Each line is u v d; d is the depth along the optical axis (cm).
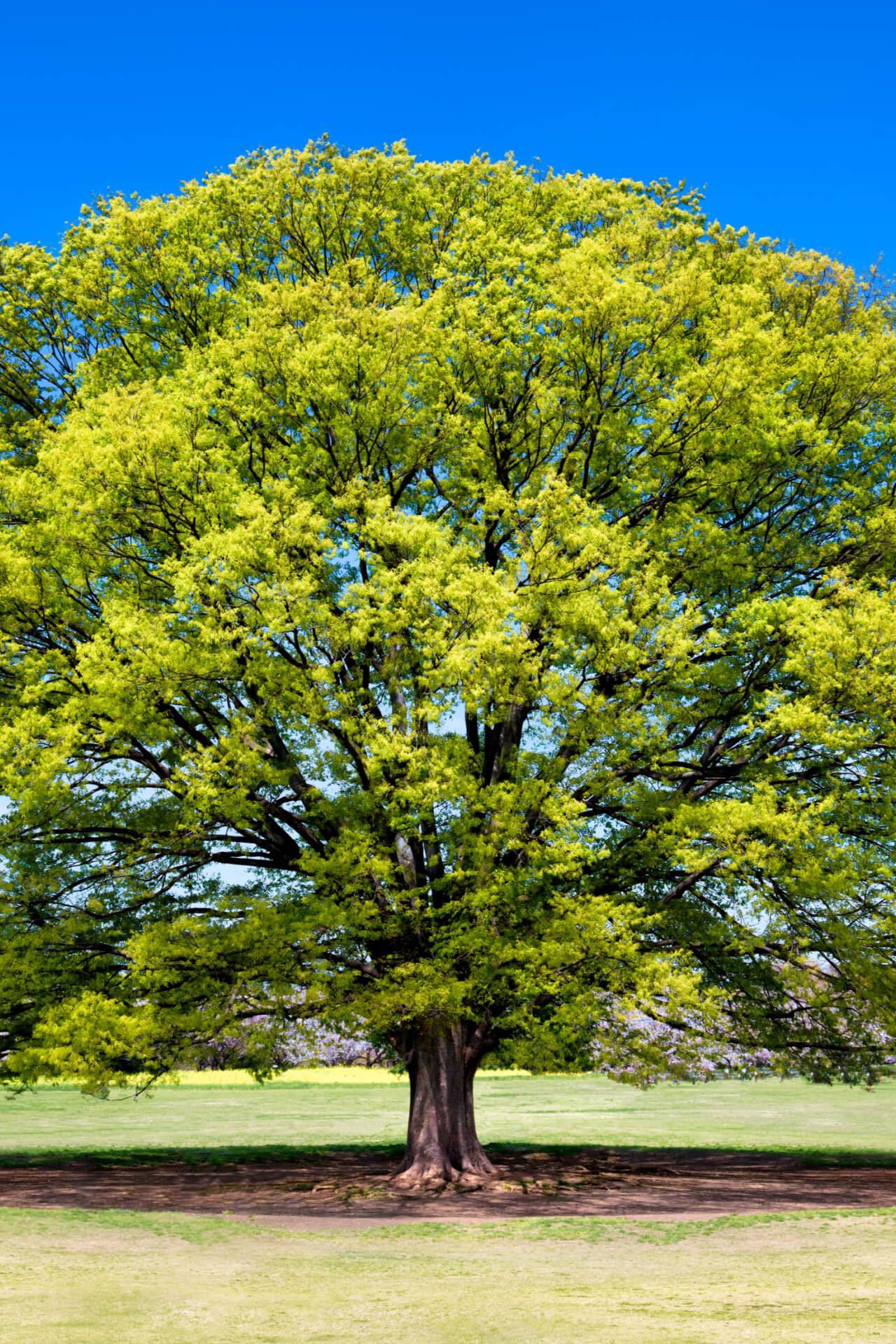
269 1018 1717
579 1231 1305
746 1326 806
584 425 1789
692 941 1775
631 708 1614
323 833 1784
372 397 1719
